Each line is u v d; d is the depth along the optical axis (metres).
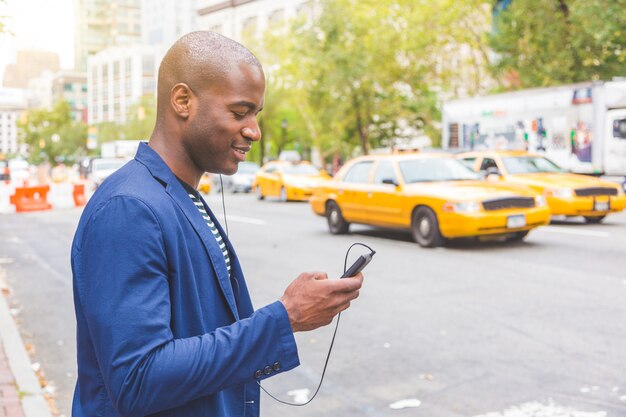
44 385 4.89
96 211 1.41
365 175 12.73
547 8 24.12
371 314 6.75
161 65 1.58
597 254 9.98
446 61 33.50
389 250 11.04
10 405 4.25
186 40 1.56
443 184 11.39
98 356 1.35
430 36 30.59
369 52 32.59
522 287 7.82
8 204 24.92
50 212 20.94
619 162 18.78
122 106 134.25
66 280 9.31
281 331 1.44
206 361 1.34
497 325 6.19
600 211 13.69
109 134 82.12
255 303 7.51
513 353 5.34
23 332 6.47
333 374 5.00
